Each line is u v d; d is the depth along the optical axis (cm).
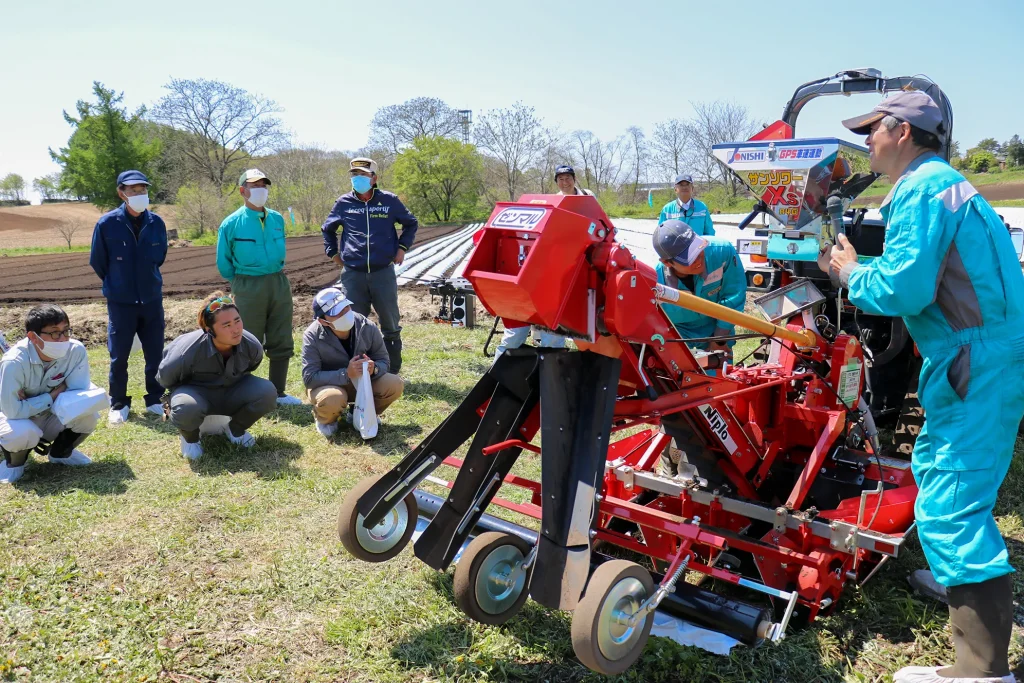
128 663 296
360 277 710
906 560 370
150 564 376
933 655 298
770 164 404
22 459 491
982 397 258
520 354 315
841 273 298
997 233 261
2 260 2592
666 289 288
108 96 4962
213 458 533
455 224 5047
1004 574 256
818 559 303
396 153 6216
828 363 388
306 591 352
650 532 364
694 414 339
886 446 532
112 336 620
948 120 468
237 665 298
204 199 4050
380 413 609
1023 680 281
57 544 395
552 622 324
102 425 614
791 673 289
